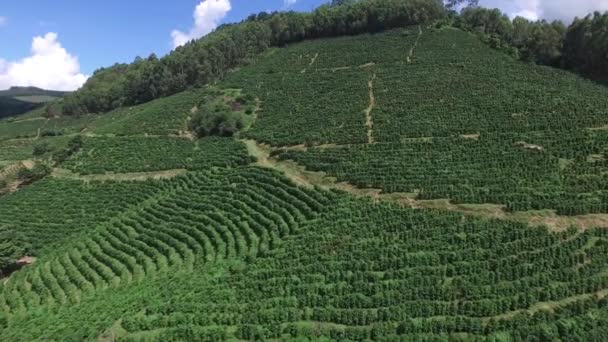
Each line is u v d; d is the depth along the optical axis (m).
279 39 182.50
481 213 69.00
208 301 56.88
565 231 62.56
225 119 119.50
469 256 58.69
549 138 88.44
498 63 129.88
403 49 148.62
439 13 167.62
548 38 132.38
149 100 175.38
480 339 46.22
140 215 89.00
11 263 79.94
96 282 71.44
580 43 127.31
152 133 128.00
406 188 76.94
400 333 48.16
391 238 64.81
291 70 151.88
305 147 100.88
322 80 138.38
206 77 168.88
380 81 129.00
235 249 71.25
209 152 109.62
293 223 72.94
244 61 170.88
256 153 104.12
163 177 103.00
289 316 51.88
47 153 132.12
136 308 57.59
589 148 82.81
